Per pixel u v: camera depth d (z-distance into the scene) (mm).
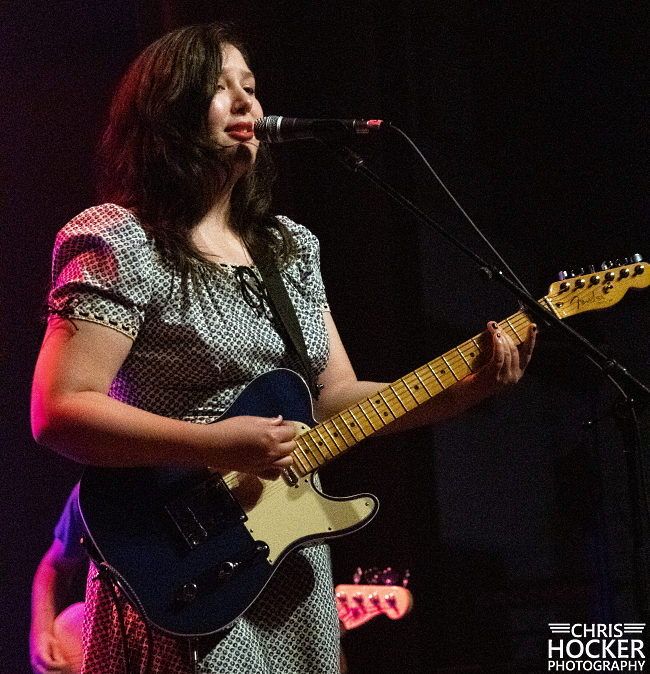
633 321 6457
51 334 2314
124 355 2354
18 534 6668
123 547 2246
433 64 6500
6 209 7152
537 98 6988
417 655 5785
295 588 2439
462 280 6328
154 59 2775
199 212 2668
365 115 6117
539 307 2844
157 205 2605
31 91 7336
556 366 6516
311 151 6215
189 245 2525
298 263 2900
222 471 2404
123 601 2299
